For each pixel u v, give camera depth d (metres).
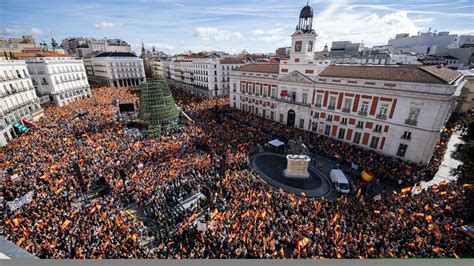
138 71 145.50
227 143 48.12
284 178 39.81
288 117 63.25
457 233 22.98
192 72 121.38
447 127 58.53
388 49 107.31
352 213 27.58
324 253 21.41
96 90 117.00
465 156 41.47
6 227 23.83
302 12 54.53
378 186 35.72
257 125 61.88
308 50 56.31
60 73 90.12
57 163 36.44
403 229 23.78
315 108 55.62
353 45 122.69
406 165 39.66
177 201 31.16
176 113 65.38
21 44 102.56
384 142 45.03
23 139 47.19
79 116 64.62
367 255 21.02
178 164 38.19
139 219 28.83
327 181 38.94
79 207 28.70
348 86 48.38
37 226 23.78
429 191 30.81
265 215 26.50
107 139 47.06
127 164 37.78
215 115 72.38
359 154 44.38
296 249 22.09
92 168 35.91
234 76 78.75
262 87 69.94
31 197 28.08
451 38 89.06
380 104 44.41
